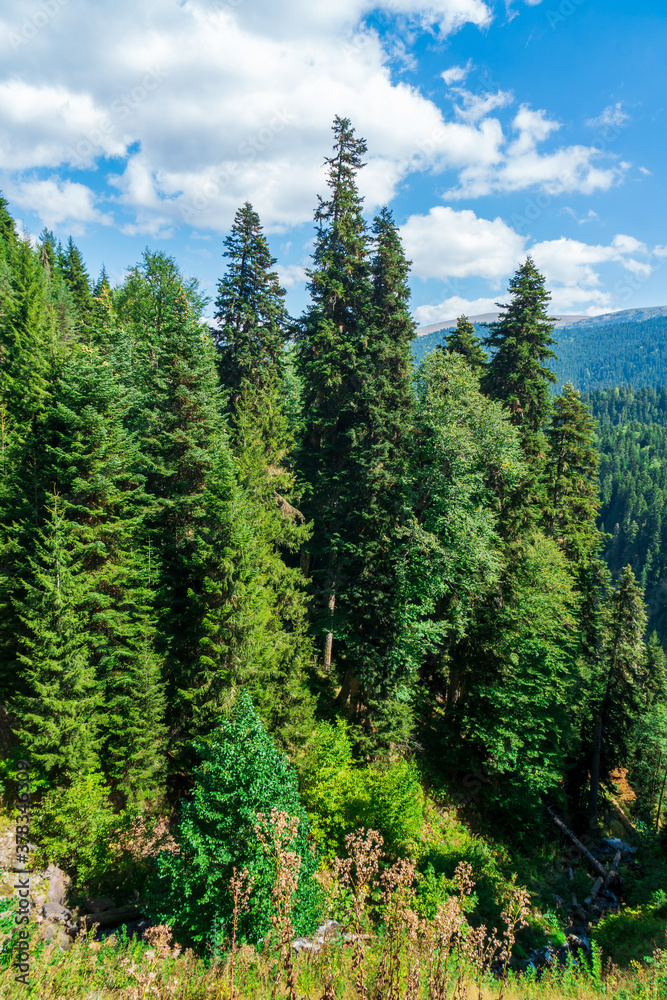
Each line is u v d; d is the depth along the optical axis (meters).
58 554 15.16
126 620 16.86
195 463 18.47
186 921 10.41
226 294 23.56
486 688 22.47
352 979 6.15
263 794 10.97
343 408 22.56
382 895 6.00
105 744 16.53
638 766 32.31
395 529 19.84
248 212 23.69
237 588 15.59
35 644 15.05
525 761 22.12
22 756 14.95
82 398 16.94
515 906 5.43
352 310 24.28
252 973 6.76
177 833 15.40
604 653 29.08
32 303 35.38
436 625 20.69
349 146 24.25
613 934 15.73
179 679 16.88
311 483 24.11
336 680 24.03
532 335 24.88
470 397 21.05
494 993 7.17
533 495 24.56
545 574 23.14
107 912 12.56
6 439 21.11
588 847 24.92
